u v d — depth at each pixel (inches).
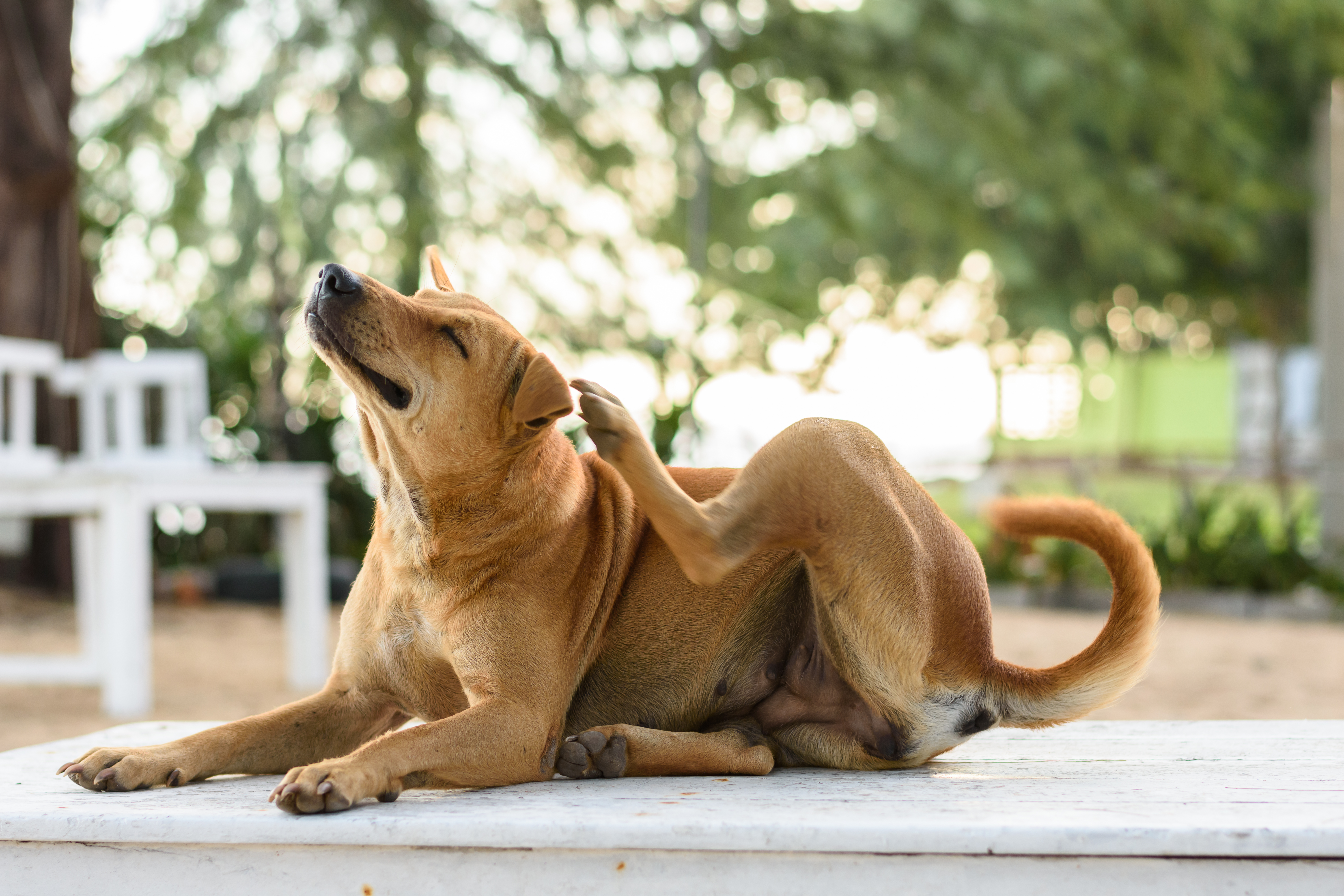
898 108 642.2
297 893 83.4
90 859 85.3
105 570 221.9
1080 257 956.0
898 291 999.0
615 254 585.0
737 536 102.8
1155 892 78.9
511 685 100.0
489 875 82.0
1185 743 122.8
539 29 536.7
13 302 388.5
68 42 409.4
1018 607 471.8
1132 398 1133.7
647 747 103.0
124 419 285.1
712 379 607.2
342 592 416.5
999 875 79.4
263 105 510.6
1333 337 561.6
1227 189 773.9
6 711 237.9
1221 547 481.1
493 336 106.5
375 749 89.4
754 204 804.6
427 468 103.7
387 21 510.6
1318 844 77.4
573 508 108.5
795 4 593.0
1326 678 285.6
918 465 615.5
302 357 502.3
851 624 106.3
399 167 520.7
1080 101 700.7
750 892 80.4
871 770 110.0
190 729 132.0
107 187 534.9
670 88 565.6
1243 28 821.2
